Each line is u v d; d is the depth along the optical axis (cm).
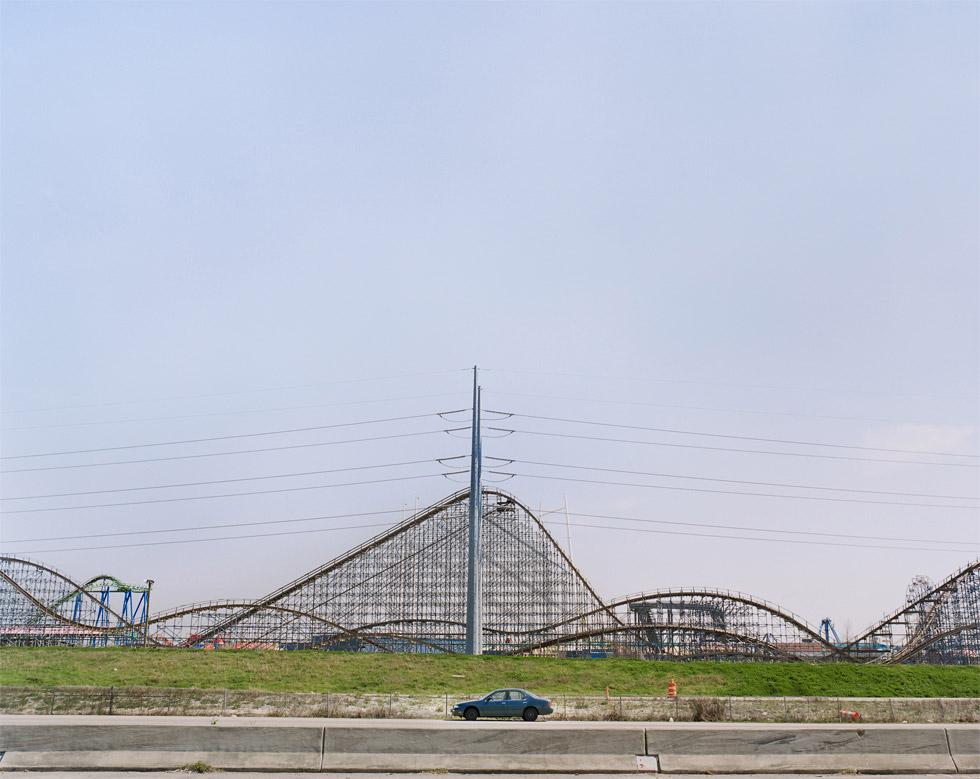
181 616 9044
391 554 9150
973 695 6106
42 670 5659
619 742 2811
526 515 9362
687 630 8750
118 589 10119
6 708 4131
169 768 2669
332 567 9144
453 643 8862
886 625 9862
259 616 8988
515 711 4106
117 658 6094
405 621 8944
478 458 7719
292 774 2666
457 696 4581
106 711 4150
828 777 2808
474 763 2734
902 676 6362
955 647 9312
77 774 2620
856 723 4412
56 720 3512
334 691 5400
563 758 2766
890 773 2861
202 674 5734
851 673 6388
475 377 8088
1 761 2670
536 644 8738
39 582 9794
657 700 4512
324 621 8812
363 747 2745
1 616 9444
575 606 9112
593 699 4519
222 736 2741
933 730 2970
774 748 2859
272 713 4203
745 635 8769
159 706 4169
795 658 8906
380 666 6100
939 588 9669
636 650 8800
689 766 2788
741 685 6003
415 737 2767
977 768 2908
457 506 9200
